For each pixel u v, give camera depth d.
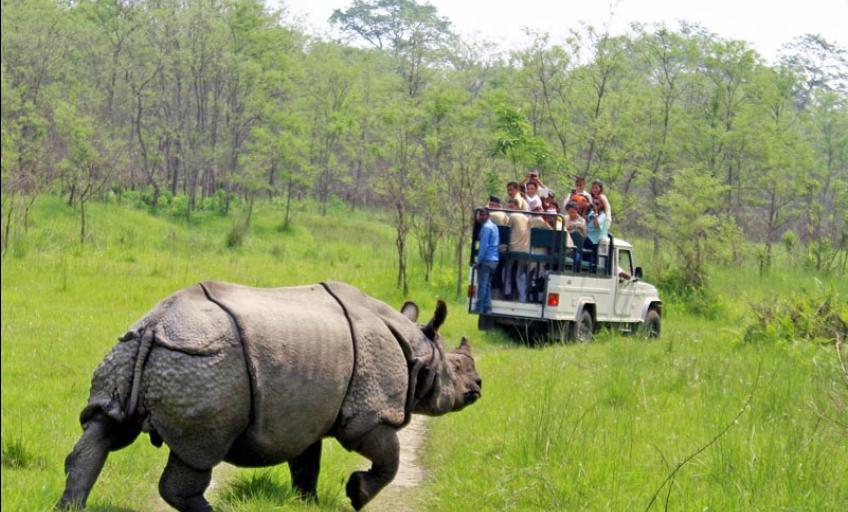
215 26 97.94
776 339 37.31
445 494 18.84
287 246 78.62
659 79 90.25
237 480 17.75
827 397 24.34
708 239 66.69
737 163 88.19
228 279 52.25
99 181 83.81
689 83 89.81
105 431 13.90
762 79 87.19
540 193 44.00
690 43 87.69
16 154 68.44
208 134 102.06
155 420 13.76
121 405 13.77
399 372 16.53
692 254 62.16
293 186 112.44
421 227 70.81
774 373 27.61
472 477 19.88
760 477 18.53
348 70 107.31
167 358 13.70
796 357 32.94
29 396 23.52
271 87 97.06
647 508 16.67
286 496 16.83
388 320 16.86
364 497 16.80
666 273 60.84
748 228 94.88
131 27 96.44
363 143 97.19
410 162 74.75
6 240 52.50
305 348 14.98
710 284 60.72
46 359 28.30
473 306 41.00
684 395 28.22
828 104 107.19
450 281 56.25
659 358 34.44
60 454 18.58
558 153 74.19
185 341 13.76
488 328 41.75
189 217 88.38
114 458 18.48
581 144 81.12
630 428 22.72
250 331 14.30
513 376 31.58
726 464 19.39
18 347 29.77
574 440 21.33
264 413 14.51
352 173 121.81
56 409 22.45
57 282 44.88
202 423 13.88
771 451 19.58
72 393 24.48
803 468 18.70
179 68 97.88
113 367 13.87
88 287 44.25
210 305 14.39
